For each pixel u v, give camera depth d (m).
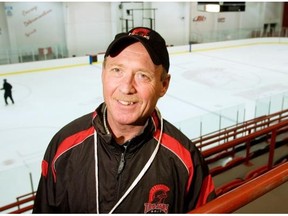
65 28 21.05
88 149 1.42
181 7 25.56
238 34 27.08
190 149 1.49
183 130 8.77
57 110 11.46
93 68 17.95
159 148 1.41
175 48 22.14
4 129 9.77
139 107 1.28
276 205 1.67
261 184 1.08
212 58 20.64
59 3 20.64
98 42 22.80
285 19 30.45
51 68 17.67
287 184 1.81
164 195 1.37
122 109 1.28
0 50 18.53
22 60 18.67
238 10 21.03
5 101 11.91
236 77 15.91
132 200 1.37
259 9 29.25
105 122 1.40
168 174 1.38
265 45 25.77
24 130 9.69
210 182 1.58
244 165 5.08
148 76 1.25
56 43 21.27
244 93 13.33
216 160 5.81
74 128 1.49
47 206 1.50
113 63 1.26
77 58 18.41
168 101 12.34
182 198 1.44
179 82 15.02
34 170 7.05
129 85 1.24
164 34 25.53
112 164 1.37
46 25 20.52
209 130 8.90
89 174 1.39
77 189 1.41
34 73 16.84
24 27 19.67
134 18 23.86
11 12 18.84
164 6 24.81
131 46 1.24
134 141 1.34
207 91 13.62
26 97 12.88
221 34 26.33
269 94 13.13
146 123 1.39
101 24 22.56
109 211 1.38
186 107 11.68
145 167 1.37
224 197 1.00
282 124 3.57
